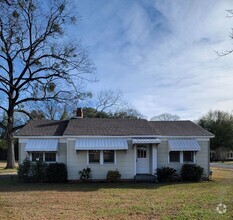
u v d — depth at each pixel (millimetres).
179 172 28000
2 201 16281
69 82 42312
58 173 26297
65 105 44156
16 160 70250
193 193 18719
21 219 11875
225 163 62406
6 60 40938
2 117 51031
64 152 27766
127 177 27219
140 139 27281
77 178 26828
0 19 38562
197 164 28375
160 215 12359
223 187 21484
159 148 28125
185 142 28141
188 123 31750
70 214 12773
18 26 39312
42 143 27453
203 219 11492
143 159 28062
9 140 42500
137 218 11969
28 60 40781
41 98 42219
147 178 26625
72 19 40906
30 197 17812
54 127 29547
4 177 30734
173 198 16828
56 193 19594
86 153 27141
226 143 82250
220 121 84062
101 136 27141
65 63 41219
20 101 42469
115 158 27297
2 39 39656
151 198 17047
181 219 11555
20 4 37938
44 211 13422
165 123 31562
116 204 15125
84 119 30859
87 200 16531
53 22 40312
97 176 27016
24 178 26547
